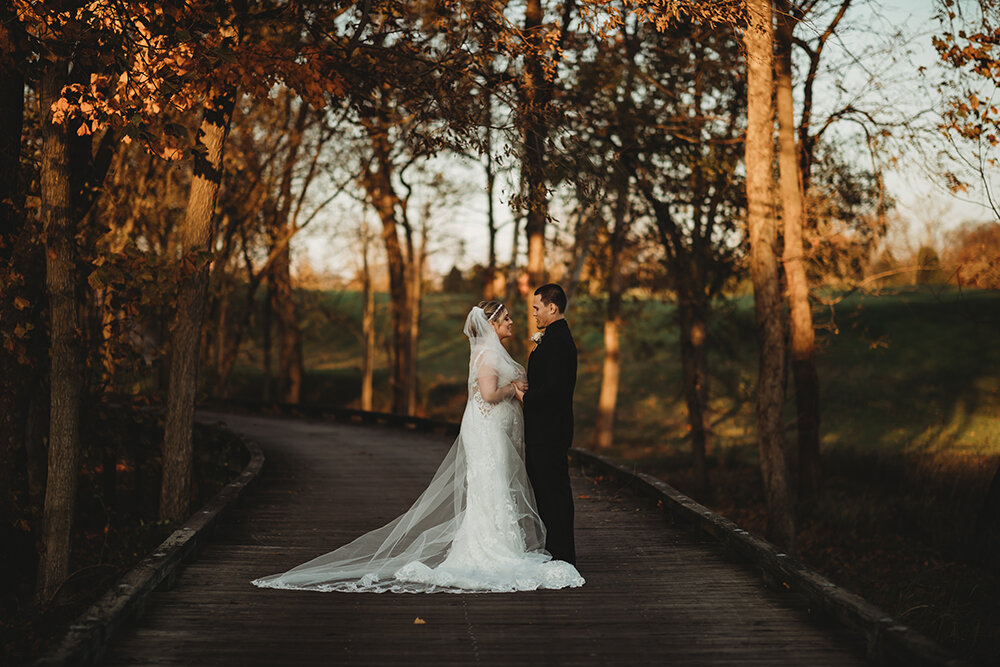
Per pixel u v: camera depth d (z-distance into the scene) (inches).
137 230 690.2
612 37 378.9
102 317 465.1
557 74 422.3
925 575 503.5
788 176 590.9
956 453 861.2
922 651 159.8
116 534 460.8
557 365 249.8
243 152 993.5
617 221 904.3
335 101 426.3
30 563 426.9
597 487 454.9
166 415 389.4
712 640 197.9
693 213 758.5
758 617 216.1
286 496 439.2
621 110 635.5
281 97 934.4
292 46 427.5
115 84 329.7
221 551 296.4
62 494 350.0
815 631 204.5
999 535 530.6
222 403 1322.6
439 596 234.4
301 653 188.9
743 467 932.6
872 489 732.7
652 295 925.2
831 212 647.1
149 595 234.1
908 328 1503.4
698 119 648.4
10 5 319.0
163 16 331.3
